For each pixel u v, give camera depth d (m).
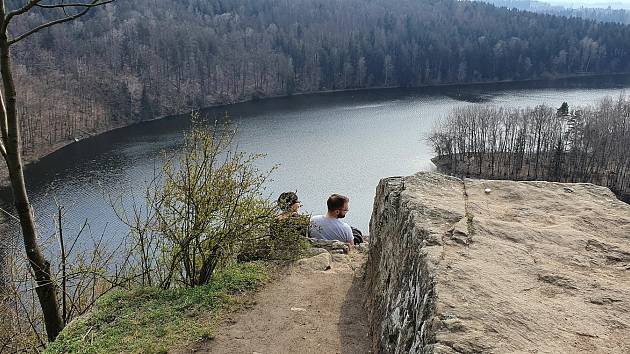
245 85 102.19
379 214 6.16
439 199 5.08
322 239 8.14
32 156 54.44
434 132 62.94
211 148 6.82
